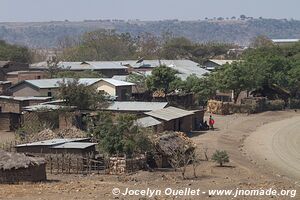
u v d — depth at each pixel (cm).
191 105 18888
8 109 15638
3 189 7588
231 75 19100
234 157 11294
